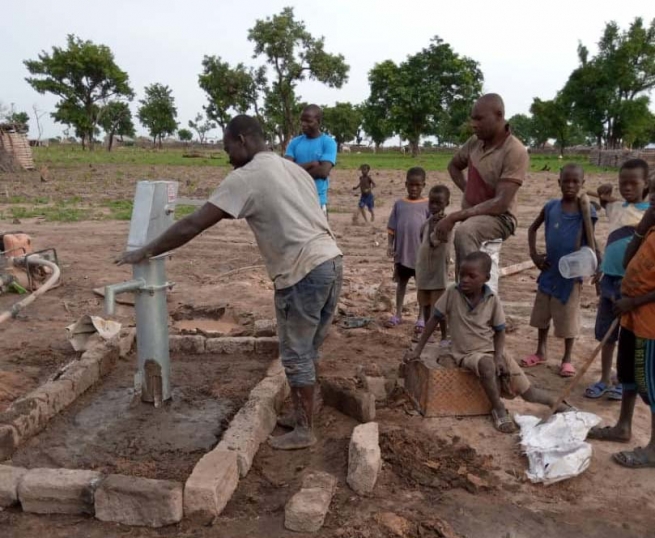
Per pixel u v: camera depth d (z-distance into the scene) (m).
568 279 4.98
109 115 71.94
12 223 13.96
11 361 5.38
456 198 20.70
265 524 3.15
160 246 3.62
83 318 5.57
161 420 4.30
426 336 4.42
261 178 3.55
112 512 3.19
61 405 4.38
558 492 3.44
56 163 40.59
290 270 3.62
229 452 3.47
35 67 65.38
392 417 4.29
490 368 4.11
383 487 3.43
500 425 4.07
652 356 3.60
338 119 95.50
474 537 3.05
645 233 3.77
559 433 3.74
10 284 7.62
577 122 66.81
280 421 4.21
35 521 3.22
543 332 5.30
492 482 3.50
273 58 59.12
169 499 3.13
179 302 7.30
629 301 3.63
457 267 4.55
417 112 69.75
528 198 21.16
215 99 66.44
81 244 11.32
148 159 48.88
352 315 6.75
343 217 16.09
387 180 29.83
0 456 3.76
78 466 3.70
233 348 5.54
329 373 4.93
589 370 5.26
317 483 3.31
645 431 4.16
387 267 9.69
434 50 70.56
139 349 4.44
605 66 63.56
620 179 4.52
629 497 3.41
